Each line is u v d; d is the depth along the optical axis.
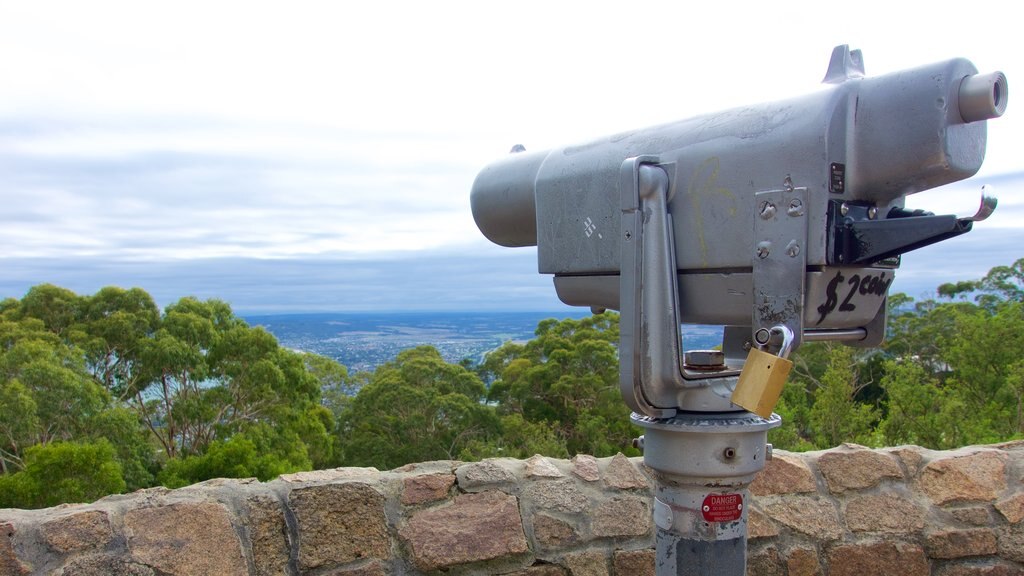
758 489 2.20
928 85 1.04
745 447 1.26
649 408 1.25
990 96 1.01
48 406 18.02
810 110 1.12
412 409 24.88
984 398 14.81
